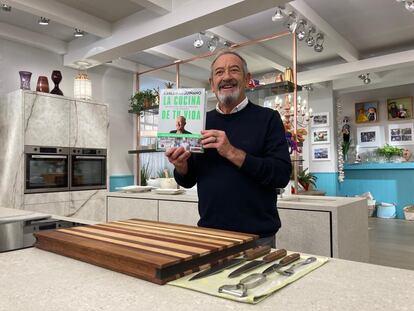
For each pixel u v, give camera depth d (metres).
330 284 0.67
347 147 7.52
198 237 0.90
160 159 6.18
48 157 3.95
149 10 3.78
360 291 0.63
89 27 3.95
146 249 0.77
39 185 3.88
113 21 4.14
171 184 3.19
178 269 0.70
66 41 4.80
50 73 4.79
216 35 4.36
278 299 0.59
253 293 0.60
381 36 4.92
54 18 3.67
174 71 6.07
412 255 4.00
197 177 1.49
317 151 7.37
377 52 5.57
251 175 1.29
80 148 4.31
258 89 3.40
